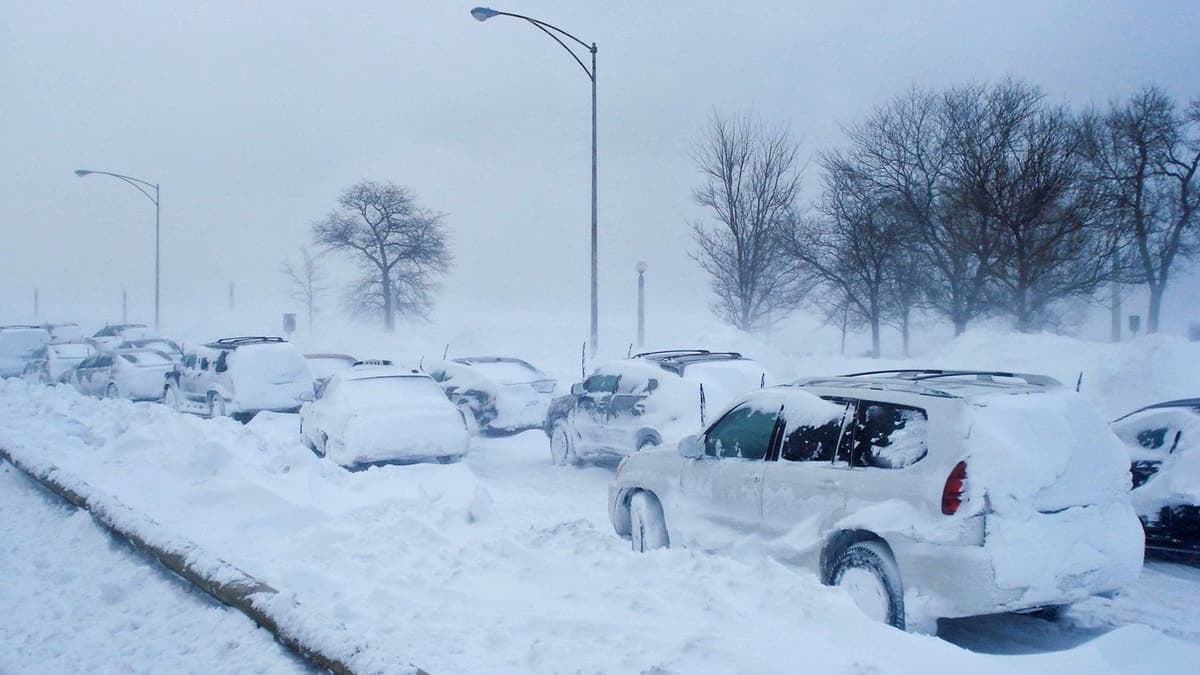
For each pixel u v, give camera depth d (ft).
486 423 52.70
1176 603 23.15
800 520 20.67
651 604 17.15
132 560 22.72
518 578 19.88
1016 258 84.69
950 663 14.38
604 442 41.98
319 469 32.99
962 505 17.81
